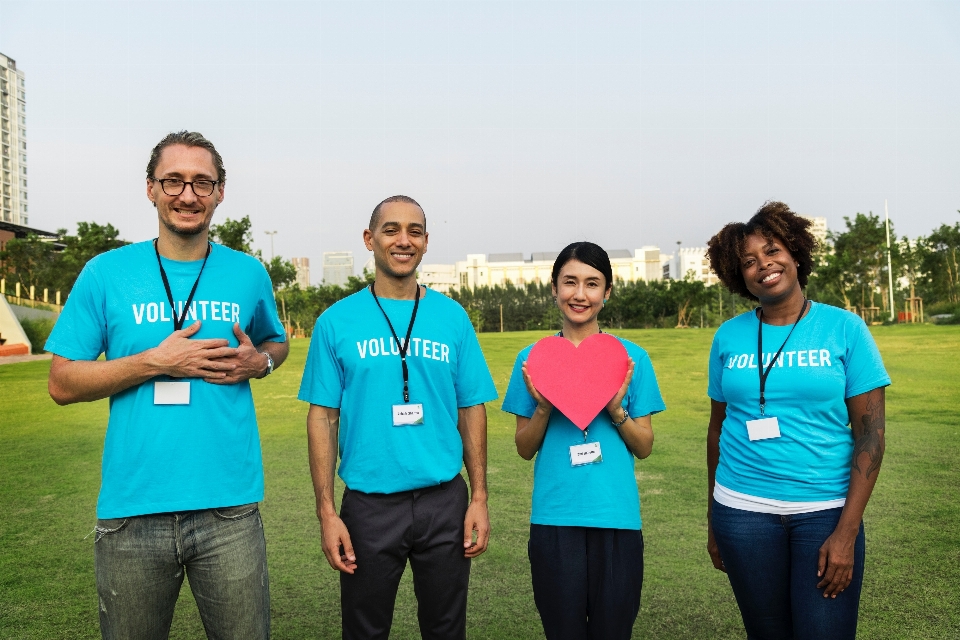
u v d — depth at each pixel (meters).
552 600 2.54
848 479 2.35
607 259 2.71
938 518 4.73
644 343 23.17
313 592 3.74
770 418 2.40
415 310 2.69
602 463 2.57
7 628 3.33
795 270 2.45
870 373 2.31
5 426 9.07
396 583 2.58
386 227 2.61
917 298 36.69
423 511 2.55
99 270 2.35
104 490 2.24
